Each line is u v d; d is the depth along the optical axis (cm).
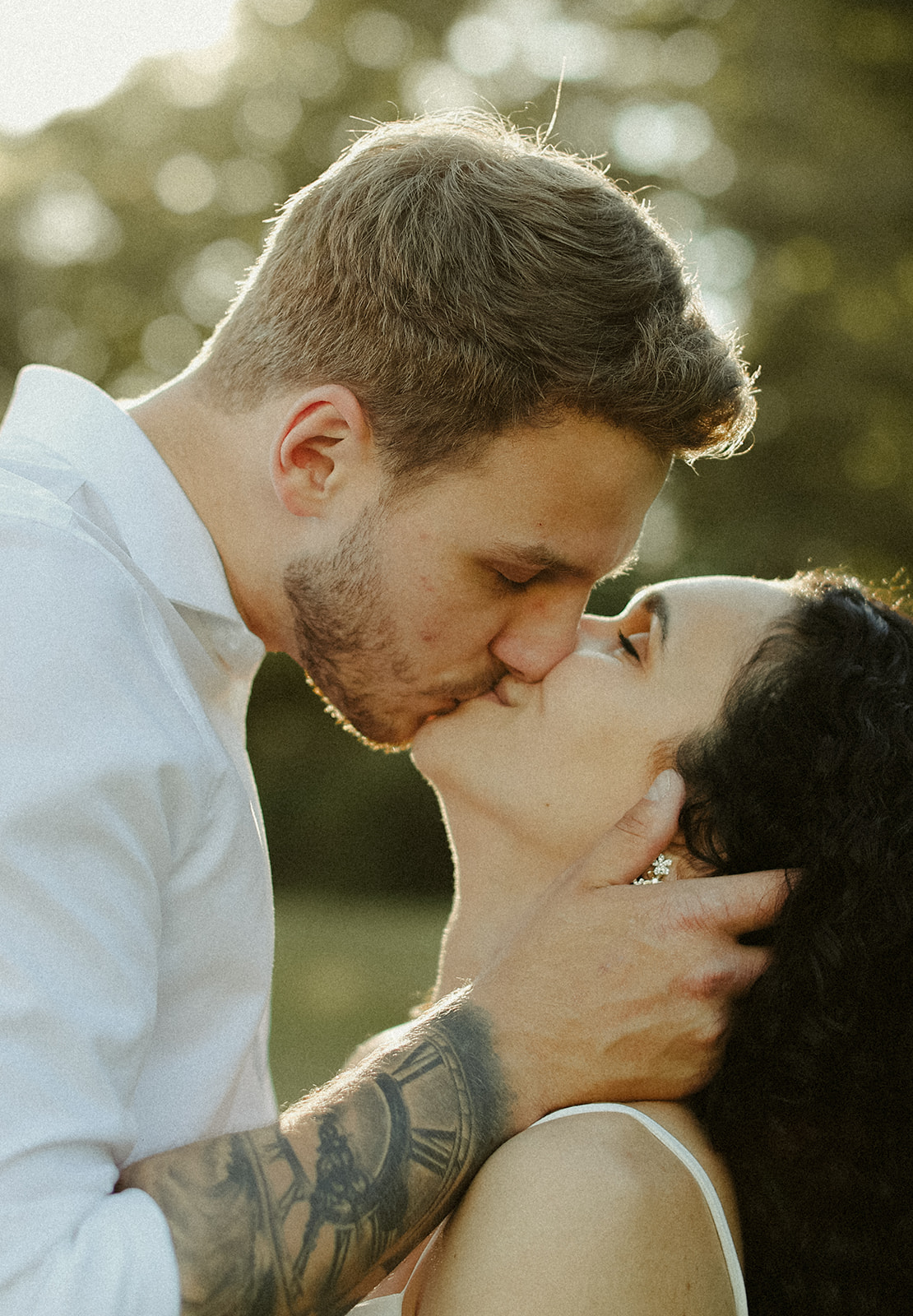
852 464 1547
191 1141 154
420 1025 158
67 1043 119
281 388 183
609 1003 156
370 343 176
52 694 128
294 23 1862
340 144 1800
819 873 160
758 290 1547
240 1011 161
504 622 186
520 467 173
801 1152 159
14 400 184
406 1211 139
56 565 136
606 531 181
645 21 1644
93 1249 116
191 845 147
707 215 1564
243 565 188
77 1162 119
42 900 121
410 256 174
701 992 155
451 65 1803
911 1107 157
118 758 130
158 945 139
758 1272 160
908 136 1522
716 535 1468
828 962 156
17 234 1830
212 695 178
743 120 1578
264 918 165
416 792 1250
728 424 183
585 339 168
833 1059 156
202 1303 122
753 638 177
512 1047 155
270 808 1299
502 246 172
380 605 183
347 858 1265
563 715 182
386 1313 168
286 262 188
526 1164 143
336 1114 142
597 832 179
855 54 1523
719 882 162
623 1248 136
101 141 1856
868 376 1493
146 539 173
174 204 1847
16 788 122
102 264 1816
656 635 182
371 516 180
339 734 1372
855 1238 158
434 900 1230
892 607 190
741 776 169
